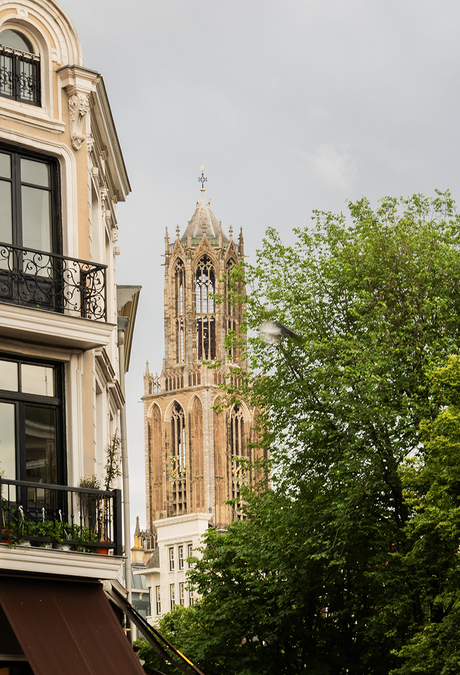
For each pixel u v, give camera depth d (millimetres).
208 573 39000
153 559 172500
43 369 22500
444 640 28891
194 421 188125
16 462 21531
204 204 198375
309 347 34250
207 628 39594
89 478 22391
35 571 20000
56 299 22656
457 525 27578
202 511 185000
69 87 23844
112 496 22016
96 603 20750
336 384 33156
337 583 35125
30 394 22078
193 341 190125
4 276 21672
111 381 29141
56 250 23062
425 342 33406
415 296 34219
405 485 30047
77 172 23797
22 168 22938
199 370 189125
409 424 32438
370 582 33625
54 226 23188
